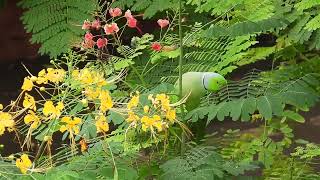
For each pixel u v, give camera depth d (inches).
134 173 81.7
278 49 141.9
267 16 116.3
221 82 96.4
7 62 302.0
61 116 84.2
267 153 125.8
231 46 117.8
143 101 88.5
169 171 85.8
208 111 91.4
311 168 128.2
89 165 81.8
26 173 76.6
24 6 174.6
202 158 88.0
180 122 90.7
